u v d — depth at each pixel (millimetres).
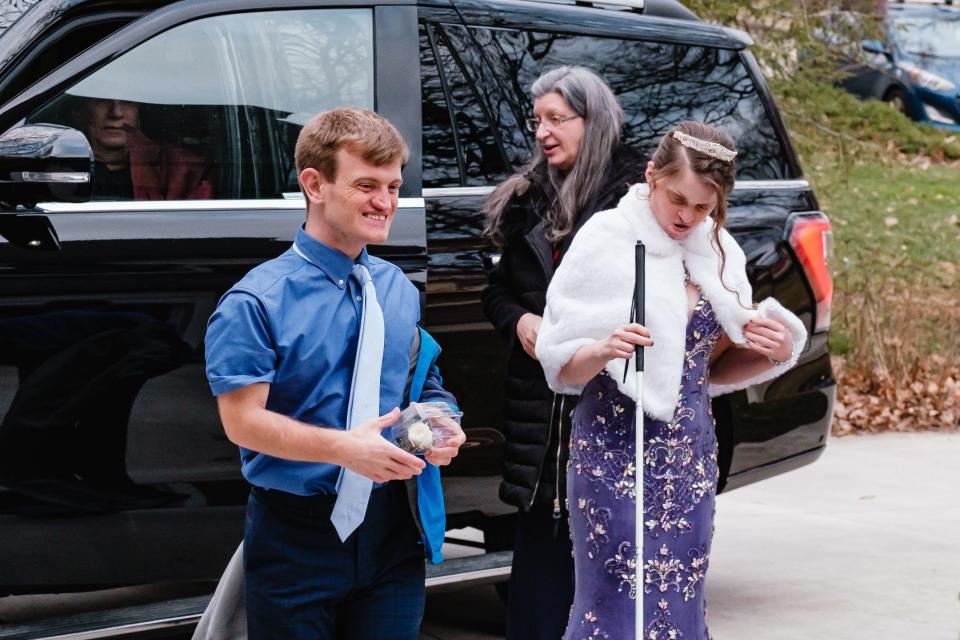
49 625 3781
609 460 3354
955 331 9547
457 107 4586
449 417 2736
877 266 10070
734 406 5062
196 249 3969
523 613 3902
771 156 5297
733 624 5086
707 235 3334
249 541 2752
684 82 5164
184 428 3936
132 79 4051
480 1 4750
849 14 9938
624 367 3287
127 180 3986
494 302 3967
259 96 4234
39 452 3754
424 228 4359
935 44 15047
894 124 14359
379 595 2809
